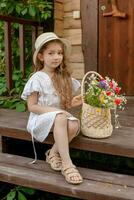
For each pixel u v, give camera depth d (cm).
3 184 315
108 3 428
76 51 459
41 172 257
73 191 233
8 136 295
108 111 261
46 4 448
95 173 254
